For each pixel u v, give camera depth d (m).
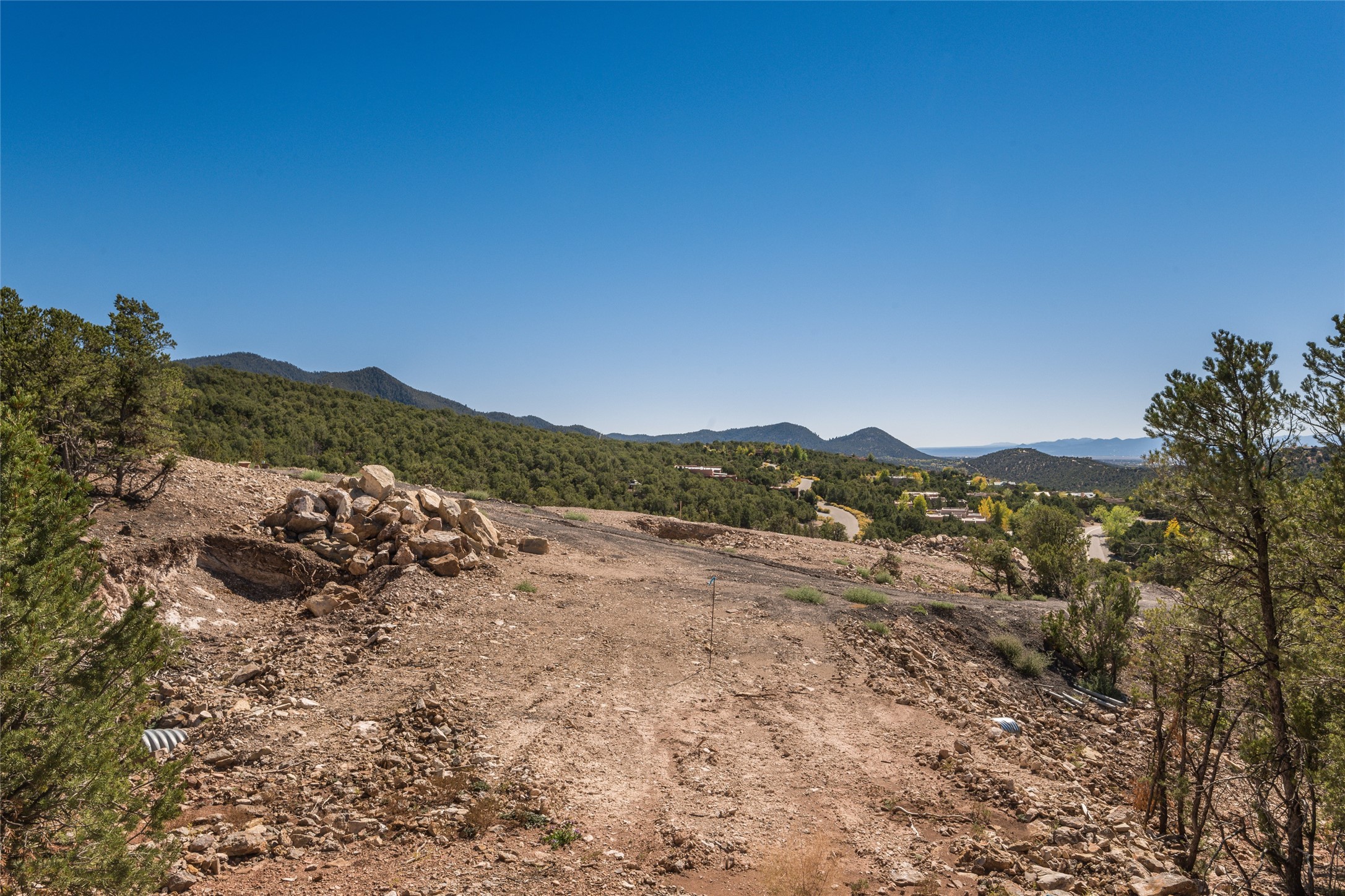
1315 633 8.38
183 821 7.52
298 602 16.11
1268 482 8.29
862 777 10.13
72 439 15.77
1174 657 10.01
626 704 12.34
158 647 6.79
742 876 7.27
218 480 20.56
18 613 5.45
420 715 10.63
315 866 6.85
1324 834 10.46
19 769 5.29
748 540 36.56
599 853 7.45
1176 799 9.77
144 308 17.50
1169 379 9.34
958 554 40.62
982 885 7.33
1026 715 15.28
